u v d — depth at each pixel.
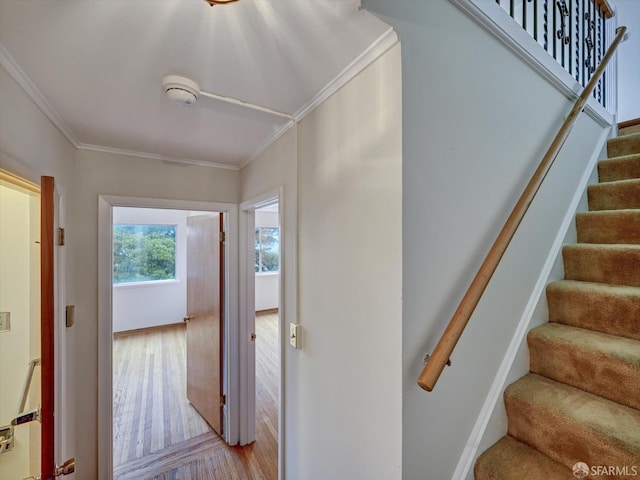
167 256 5.43
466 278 1.03
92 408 1.81
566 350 1.17
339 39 0.87
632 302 1.16
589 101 1.84
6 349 1.46
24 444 1.43
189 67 1.02
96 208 1.84
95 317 1.83
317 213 1.25
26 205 1.51
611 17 2.30
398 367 0.83
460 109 1.01
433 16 0.93
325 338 1.18
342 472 1.07
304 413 1.34
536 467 0.98
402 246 0.82
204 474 1.93
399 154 0.83
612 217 1.55
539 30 1.77
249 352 2.29
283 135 1.57
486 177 1.12
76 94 1.20
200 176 2.20
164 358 3.93
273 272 6.54
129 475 1.92
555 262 1.50
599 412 0.99
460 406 1.01
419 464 0.86
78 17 0.77
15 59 0.94
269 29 0.83
